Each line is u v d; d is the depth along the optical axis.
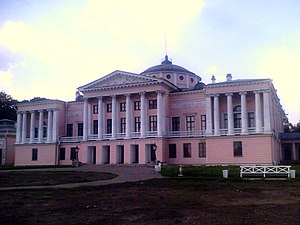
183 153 55.25
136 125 58.38
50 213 14.19
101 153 58.38
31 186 26.66
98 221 12.36
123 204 16.08
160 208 14.78
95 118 61.56
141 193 20.11
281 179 28.20
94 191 21.70
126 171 41.22
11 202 17.53
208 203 16.02
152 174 36.56
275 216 12.67
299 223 11.48
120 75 58.69
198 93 57.28
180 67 72.25
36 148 65.62
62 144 64.12
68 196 19.52
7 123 77.50
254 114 51.75
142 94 56.66
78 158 61.78
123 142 56.81
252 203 15.90
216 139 51.44
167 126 57.69
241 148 49.72
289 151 69.75
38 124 69.00
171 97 59.28
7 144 73.94
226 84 51.56
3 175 38.19
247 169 31.59
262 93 49.94
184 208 14.70
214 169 36.53
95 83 60.19
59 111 65.94
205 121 56.19
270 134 48.06
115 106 58.69
